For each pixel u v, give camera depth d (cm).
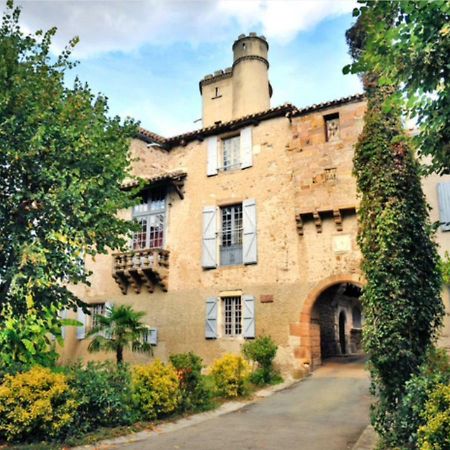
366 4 473
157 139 1895
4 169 751
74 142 762
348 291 1886
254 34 2467
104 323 1177
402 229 706
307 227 1391
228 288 1495
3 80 732
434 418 446
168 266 1641
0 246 722
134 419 822
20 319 798
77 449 671
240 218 1555
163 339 1579
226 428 806
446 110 477
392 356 647
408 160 751
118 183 880
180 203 1678
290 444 692
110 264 1772
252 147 1568
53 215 739
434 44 451
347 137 1368
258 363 1336
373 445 662
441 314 736
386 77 493
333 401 1011
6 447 652
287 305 1375
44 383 720
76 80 888
